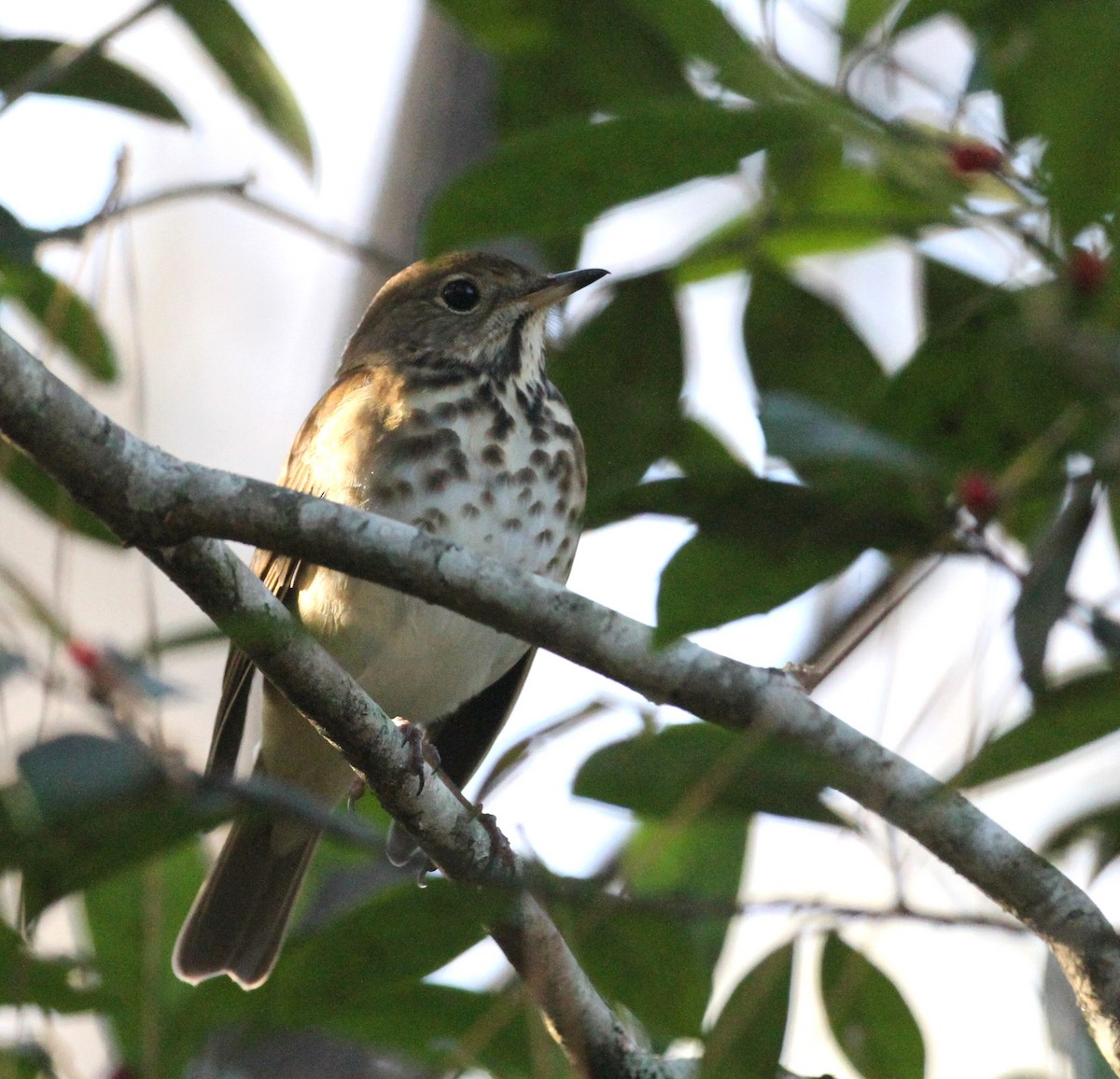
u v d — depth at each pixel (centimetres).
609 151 833
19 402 750
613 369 1095
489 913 867
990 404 868
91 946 932
